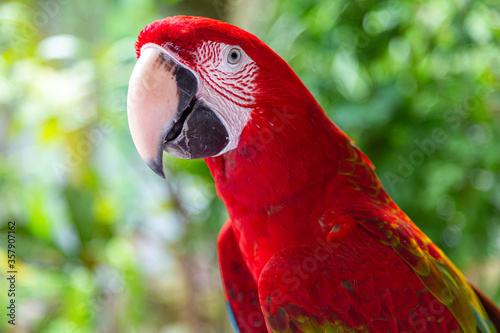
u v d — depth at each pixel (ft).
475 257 8.66
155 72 4.66
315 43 8.75
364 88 8.90
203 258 11.66
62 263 9.92
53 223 9.66
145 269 11.93
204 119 4.74
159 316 12.91
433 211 8.67
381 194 5.15
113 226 10.11
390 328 4.38
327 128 4.85
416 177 8.50
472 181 8.39
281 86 4.67
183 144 4.81
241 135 4.75
